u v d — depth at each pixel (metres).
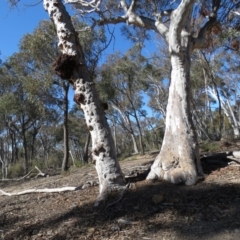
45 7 5.98
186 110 6.41
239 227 3.99
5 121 29.34
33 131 36.75
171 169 6.07
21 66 17.55
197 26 9.98
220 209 4.57
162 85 29.11
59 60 5.75
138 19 7.69
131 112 32.22
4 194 7.86
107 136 5.73
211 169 6.63
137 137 44.22
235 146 13.51
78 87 5.79
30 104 22.98
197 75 26.22
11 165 27.61
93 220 4.73
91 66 15.68
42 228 4.80
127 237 4.09
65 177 10.39
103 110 5.91
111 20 8.20
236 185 5.39
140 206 4.95
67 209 5.45
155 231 4.17
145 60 24.25
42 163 27.17
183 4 6.45
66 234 4.41
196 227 4.15
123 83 26.72
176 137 6.29
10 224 5.23
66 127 17.12
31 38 15.69
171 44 6.75
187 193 5.28
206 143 16.44
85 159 20.94
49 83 16.20
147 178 6.22
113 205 5.14
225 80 30.61
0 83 22.95
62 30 5.78
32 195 7.19
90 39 14.52
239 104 32.66
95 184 6.97
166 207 4.82
